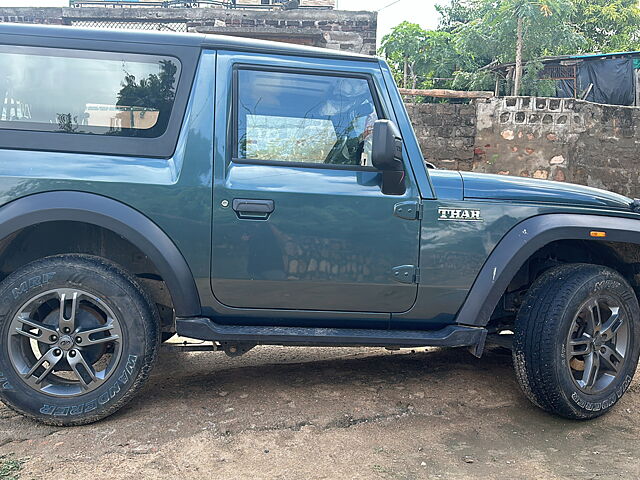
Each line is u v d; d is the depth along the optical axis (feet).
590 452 9.51
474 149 32.22
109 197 9.52
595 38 70.79
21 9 38.96
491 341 11.29
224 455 9.00
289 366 13.19
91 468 8.48
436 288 10.38
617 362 10.93
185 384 11.85
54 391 9.71
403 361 13.66
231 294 10.07
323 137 10.32
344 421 10.28
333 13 40.19
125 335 9.70
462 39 52.13
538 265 11.60
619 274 11.07
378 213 10.10
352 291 10.23
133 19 39.50
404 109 10.54
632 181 32.01
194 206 9.71
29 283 9.45
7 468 8.38
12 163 9.41
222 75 10.06
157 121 9.93
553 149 31.30
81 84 9.84
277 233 9.91
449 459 9.15
